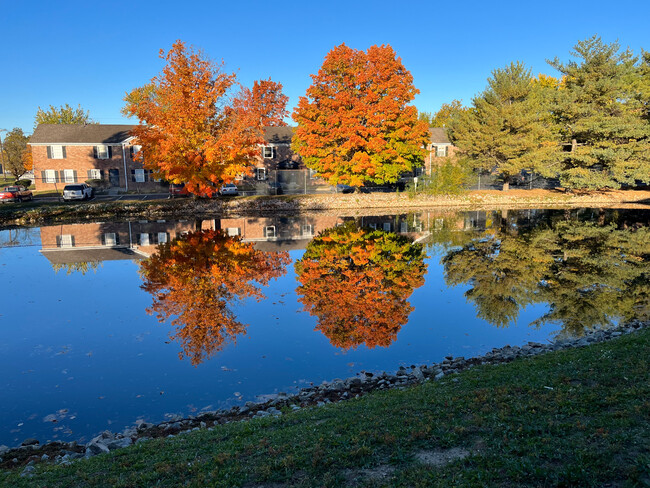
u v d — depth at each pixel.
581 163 50.84
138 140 41.81
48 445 9.05
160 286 21.27
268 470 6.23
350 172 48.72
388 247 29.91
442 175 52.91
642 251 27.70
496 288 20.47
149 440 8.66
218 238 33.38
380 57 43.84
